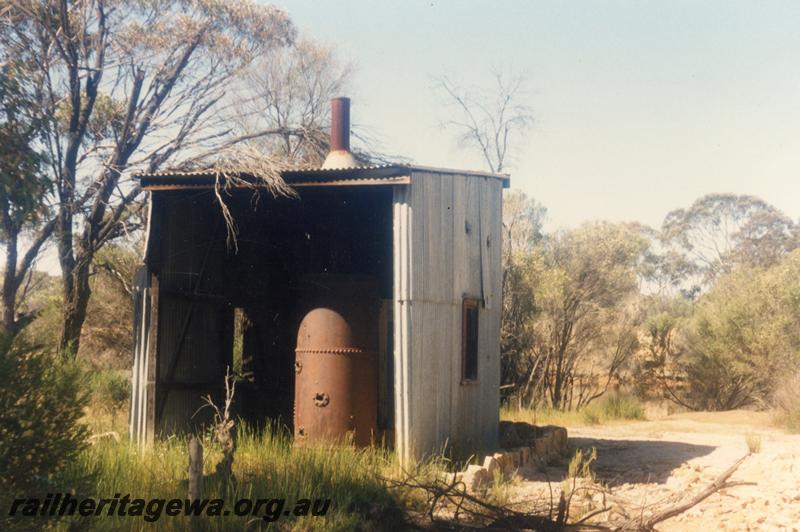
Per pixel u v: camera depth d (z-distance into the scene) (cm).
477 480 1153
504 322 2697
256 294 1692
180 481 938
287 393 1697
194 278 1479
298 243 1773
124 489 909
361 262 1792
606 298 2994
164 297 1379
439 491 973
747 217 7844
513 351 2634
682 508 938
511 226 2841
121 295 2564
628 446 1780
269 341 1700
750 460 1463
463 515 979
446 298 1377
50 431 712
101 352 2625
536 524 923
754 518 980
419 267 1288
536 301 2727
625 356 3069
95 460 994
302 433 1340
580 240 3033
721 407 3131
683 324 3600
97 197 1975
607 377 3431
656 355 3400
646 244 7050
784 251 7406
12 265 1858
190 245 1466
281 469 1052
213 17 2266
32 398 707
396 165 1255
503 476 1271
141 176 1338
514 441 1573
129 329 2631
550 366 2759
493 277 1584
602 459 1587
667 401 3231
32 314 748
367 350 1365
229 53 2317
